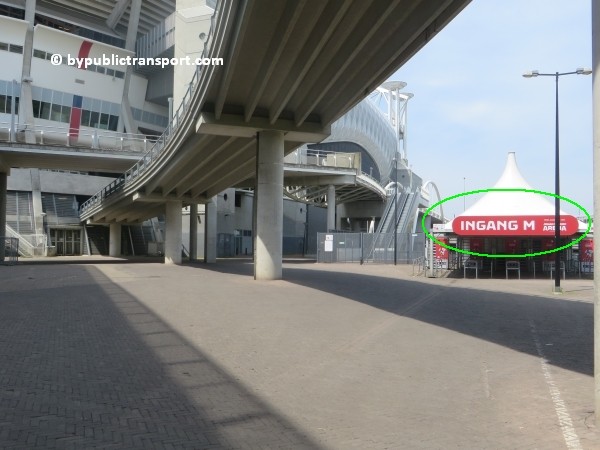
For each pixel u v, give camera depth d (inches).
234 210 2527.1
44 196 2289.6
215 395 228.8
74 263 1405.0
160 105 2721.5
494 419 204.2
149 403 214.4
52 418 192.7
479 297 663.1
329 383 253.8
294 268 1207.6
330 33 530.6
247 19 538.9
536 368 288.7
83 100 2378.2
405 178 3880.4
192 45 1925.4
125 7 2448.3
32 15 2209.6
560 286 818.2
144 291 621.0
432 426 195.8
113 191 1712.6
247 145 975.6
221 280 795.4
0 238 1349.7
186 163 1122.0
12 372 253.8
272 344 339.6
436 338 373.1
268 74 643.5
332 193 1955.0
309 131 841.5
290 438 181.0
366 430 190.9
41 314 436.5
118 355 296.7
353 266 1387.8
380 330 399.2
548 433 188.2
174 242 1454.2
